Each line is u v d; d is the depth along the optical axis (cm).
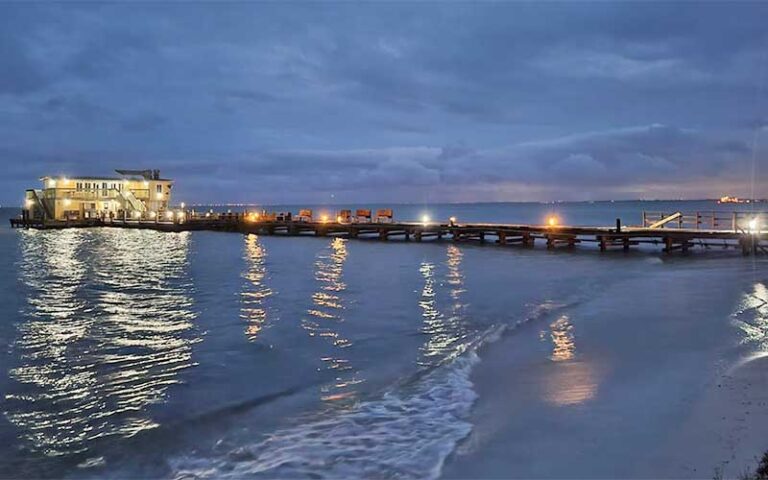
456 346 1305
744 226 3328
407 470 672
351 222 5809
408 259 3588
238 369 1184
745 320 1394
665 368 1006
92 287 2545
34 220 7681
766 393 825
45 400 1010
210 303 2042
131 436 843
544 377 1004
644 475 607
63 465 754
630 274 2506
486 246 4372
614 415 791
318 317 1731
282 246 4894
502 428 775
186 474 709
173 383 1098
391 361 1205
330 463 706
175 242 5553
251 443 789
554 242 4122
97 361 1266
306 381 1086
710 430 705
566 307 1711
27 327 1647
